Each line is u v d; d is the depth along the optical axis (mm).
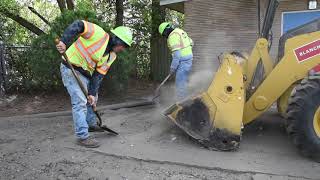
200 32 11234
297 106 5113
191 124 5656
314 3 9648
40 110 8516
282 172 4793
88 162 5219
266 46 5715
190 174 4828
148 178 4750
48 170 5031
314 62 5410
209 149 5559
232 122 5473
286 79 5484
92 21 9641
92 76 5809
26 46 10633
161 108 8508
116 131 6453
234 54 6035
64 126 7012
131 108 8719
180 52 7594
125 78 10008
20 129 6891
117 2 14844
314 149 5105
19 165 5203
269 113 7488
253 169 4871
